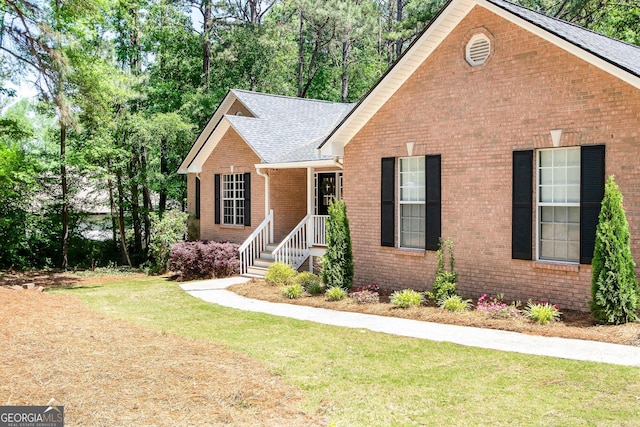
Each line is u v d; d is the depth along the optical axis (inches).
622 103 426.3
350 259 613.3
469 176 530.6
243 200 901.8
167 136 1106.7
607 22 1196.5
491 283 516.1
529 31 480.1
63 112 801.6
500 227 508.4
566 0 1152.2
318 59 1780.3
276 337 431.8
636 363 330.0
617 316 409.4
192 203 1084.5
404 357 365.4
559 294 468.1
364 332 440.8
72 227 1147.3
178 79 1406.3
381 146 612.7
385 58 1967.3
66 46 841.5
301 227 777.6
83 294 714.2
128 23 1159.0
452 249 544.1
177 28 1409.9
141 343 392.5
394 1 1971.0
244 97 979.9
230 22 1481.3
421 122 571.5
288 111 994.1
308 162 730.8
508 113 498.9
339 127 631.2
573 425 248.1
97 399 280.1
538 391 292.7
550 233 480.7
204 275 834.8
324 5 1488.7
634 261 424.8
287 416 265.9
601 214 419.2
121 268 1077.1
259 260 809.5
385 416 266.8
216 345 394.3
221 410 270.4
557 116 465.4
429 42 550.9
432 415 266.4
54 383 301.7
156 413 264.5
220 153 934.4
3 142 974.4
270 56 1478.8
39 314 485.7
